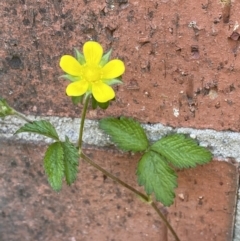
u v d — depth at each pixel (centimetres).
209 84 12
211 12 11
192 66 12
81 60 11
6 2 12
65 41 12
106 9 12
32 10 12
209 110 12
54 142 12
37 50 12
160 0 11
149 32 12
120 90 12
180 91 12
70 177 11
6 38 12
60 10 12
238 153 12
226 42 11
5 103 12
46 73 12
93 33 12
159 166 12
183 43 12
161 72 12
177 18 11
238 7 11
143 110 12
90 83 11
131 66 12
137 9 11
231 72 12
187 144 12
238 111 12
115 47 12
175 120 12
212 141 12
